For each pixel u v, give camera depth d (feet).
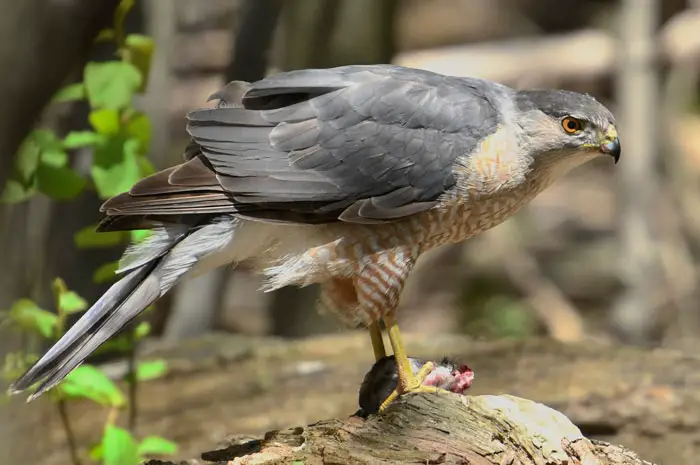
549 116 27.71
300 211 26.25
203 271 26.73
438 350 41.52
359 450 23.27
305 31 53.06
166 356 42.27
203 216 26.13
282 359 41.65
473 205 27.40
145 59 31.89
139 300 25.46
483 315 68.23
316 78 26.78
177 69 68.13
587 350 41.37
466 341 43.06
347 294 27.58
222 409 36.35
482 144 26.94
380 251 26.84
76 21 16.89
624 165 64.28
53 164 29.76
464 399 24.97
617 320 62.39
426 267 71.97
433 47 80.64
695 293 64.90
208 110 26.13
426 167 26.63
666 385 36.83
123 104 30.42
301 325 55.26
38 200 41.86
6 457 27.43
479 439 23.71
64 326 32.50
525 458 23.71
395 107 26.76
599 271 70.44
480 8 83.82
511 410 24.62
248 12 43.47
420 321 68.39
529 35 82.58
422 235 27.25
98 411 36.91
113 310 25.26
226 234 26.11
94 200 41.93
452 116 26.99
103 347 30.63
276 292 56.03
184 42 68.44
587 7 82.94
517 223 73.61
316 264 26.78
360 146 26.43
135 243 27.86
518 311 67.77
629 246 62.90
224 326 64.18
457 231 27.78
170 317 52.37
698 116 74.95
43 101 17.24
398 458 22.93
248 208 25.86
